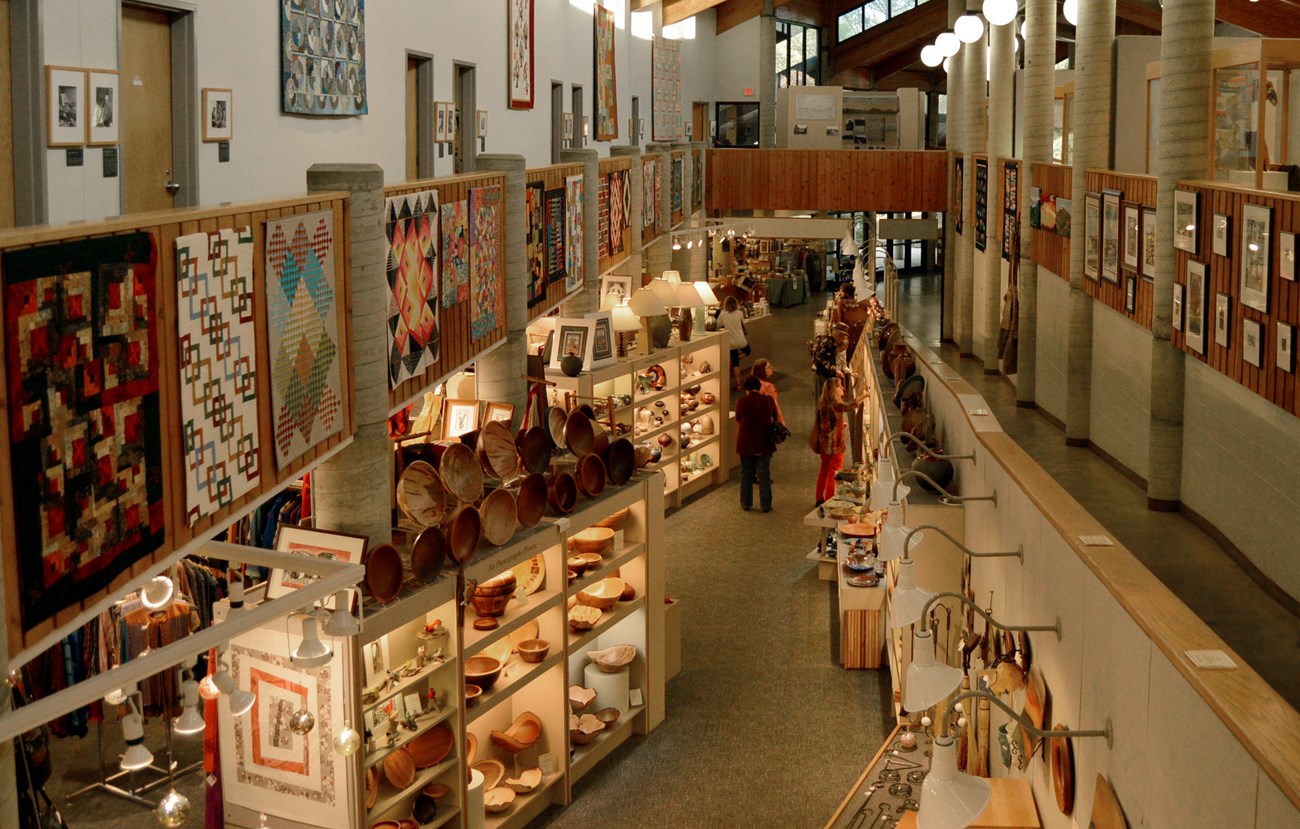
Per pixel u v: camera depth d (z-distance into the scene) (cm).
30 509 312
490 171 866
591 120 1897
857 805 647
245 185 752
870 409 1205
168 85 673
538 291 962
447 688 652
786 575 1170
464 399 903
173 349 391
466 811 662
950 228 2025
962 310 1820
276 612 369
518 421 900
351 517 605
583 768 782
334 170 564
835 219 2084
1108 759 386
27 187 533
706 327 1527
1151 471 928
